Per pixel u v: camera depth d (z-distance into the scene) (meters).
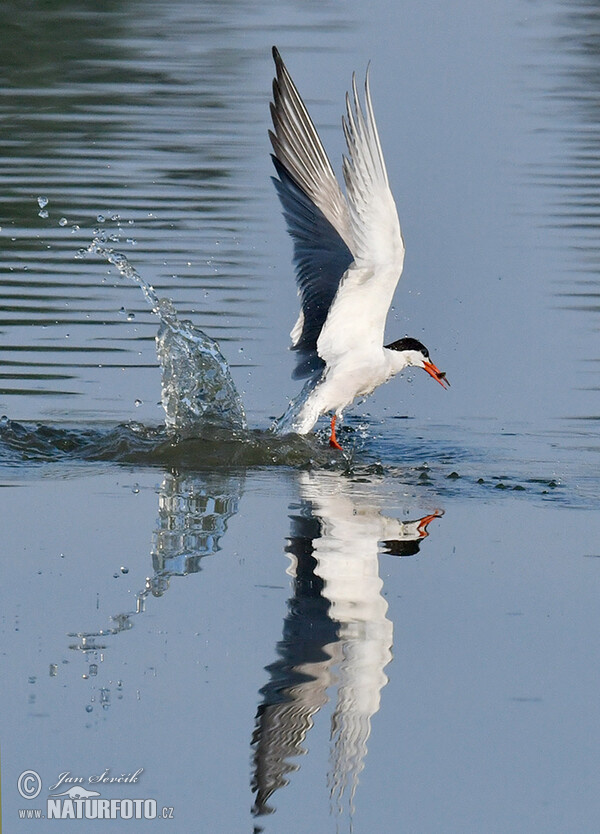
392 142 24.94
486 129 26.23
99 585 9.06
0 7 35.94
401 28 34.91
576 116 27.50
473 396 14.82
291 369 15.25
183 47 32.50
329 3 38.78
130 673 7.91
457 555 9.79
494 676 8.02
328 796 6.95
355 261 12.48
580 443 13.16
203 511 10.71
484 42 33.91
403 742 7.39
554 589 9.18
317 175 13.48
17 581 9.12
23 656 8.06
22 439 12.49
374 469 12.24
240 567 9.43
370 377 13.23
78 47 32.16
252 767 7.14
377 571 9.43
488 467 12.33
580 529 10.39
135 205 21.11
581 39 34.75
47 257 18.80
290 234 13.88
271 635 8.34
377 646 8.27
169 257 18.73
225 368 13.36
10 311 16.55
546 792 7.03
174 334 13.42
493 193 22.41
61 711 7.54
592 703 7.76
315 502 11.05
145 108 27.27
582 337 16.52
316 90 27.59
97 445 12.50
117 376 14.59
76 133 25.41
